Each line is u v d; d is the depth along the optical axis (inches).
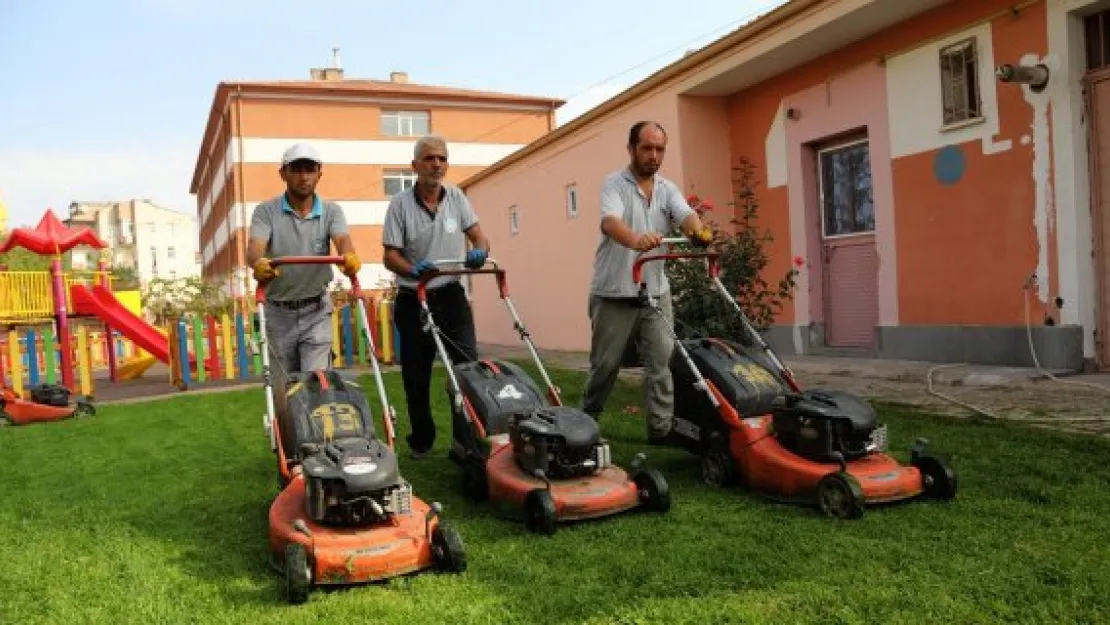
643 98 464.8
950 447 199.8
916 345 349.4
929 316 344.5
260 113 1190.9
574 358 506.9
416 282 211.8
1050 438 201.3
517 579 131.2
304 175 187.8
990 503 157.0
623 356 204.8
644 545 144.9
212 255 1747.0
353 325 550.3
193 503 191.2
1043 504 156.2
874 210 366.6
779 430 172.6
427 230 211.8
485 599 123.3
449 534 134.8
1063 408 237.3
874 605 113.7
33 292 610.9
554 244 593.9
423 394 222.8
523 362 483.5
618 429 251.8
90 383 450.6
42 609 127.3
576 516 155.8
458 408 183.5
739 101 438.9
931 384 295.9
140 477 221.8
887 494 157.2
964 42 319.0
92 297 599.5
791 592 119.9
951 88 326.6
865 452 163.6
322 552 130.3
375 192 1254.9
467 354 215.0
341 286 845.2
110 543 161.2
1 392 362.0
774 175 419.8
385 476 135.0
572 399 322.3
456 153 1318.9
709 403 187.2
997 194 312.8
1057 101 289.7
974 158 319.9
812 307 406.0
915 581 121.5
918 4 324.8
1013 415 232.4
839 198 396.5
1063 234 291.9
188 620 121.0
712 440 184.5
